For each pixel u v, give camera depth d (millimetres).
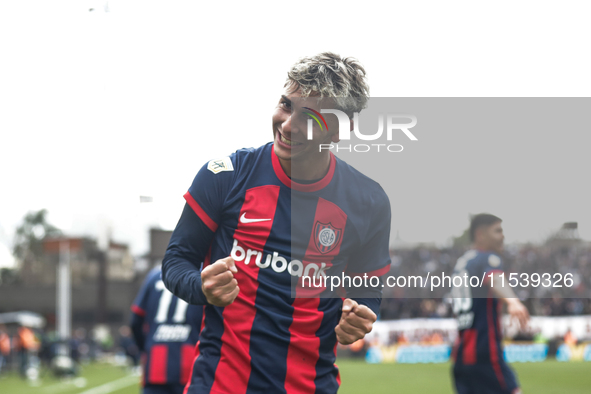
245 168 1866
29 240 52562
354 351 19344
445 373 13375
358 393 9180
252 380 1758
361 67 1815
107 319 40562
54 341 18094
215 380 1777
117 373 16797
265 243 1809
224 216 1852
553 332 15836
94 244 45844
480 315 3988
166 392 3682
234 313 1798
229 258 1614
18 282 50969
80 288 40656
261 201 1823
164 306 3727
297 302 1800
